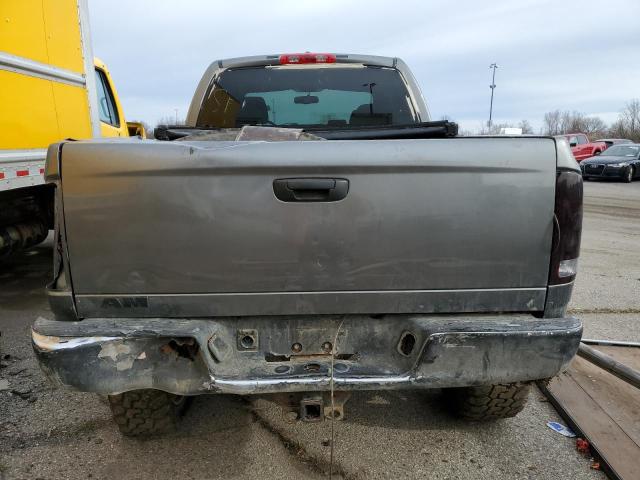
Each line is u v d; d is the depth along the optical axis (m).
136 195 1.91
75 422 2.82
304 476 2.39
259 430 2.74
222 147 1.91
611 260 6.82
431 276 2.01
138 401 2.41
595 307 4.80
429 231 1.98
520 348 1.96
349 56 3.81
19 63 3.51
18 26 3.50
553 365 1.98
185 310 2.00
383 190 1.95
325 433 2.72
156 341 1.90
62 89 4.13
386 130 2.83
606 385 3.20
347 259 1.98
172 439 2.66
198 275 1.97
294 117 3.86
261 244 1.96
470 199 1.97
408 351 2.09
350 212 1.95
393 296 2.02
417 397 3.09
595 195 15.37
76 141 1.94
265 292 2.00
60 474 2.39
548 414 2.94
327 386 1.93
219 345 2.02
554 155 1.97
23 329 4.25
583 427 2.73
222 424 2.79
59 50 4.07
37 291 5.38
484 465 2.47
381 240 1.98
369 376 1.96
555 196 1.99
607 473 2.41
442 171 1.94
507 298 2.05
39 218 5.07
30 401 3.05
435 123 2.84
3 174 3.36
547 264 2.03
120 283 1.97
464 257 2.00
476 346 1.94
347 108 3.84
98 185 1.91
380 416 2.88
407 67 3.85
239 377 1.94
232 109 3.87
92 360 1.88
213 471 2.41
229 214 1.93
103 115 6.28
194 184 1.91
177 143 1.92
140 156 1.89
